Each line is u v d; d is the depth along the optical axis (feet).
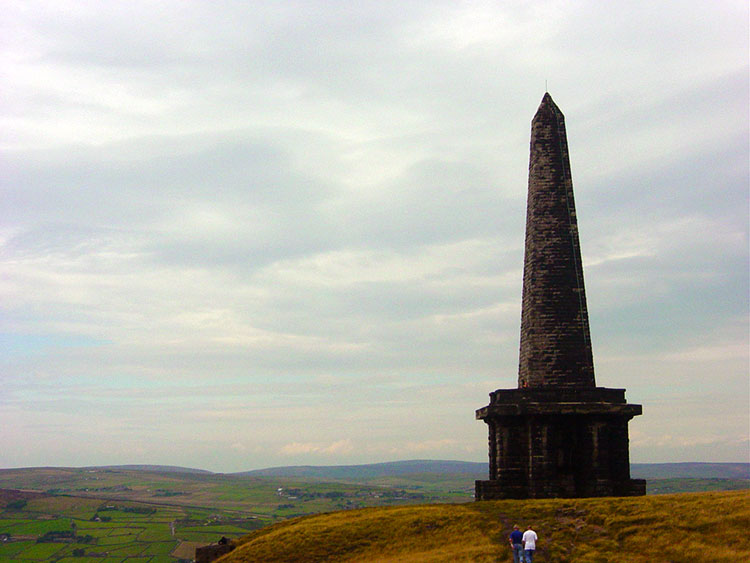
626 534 165.68
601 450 206.69
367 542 186.09
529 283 225.15
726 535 156.04
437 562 158.51
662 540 159.33
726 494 184.03
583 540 165.99
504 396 212.02
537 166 229.86
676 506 175.22
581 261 223.92
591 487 205.16
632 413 207.62
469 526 181.88
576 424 208.85
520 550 152.35
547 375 216.33
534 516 182.19
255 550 195.21
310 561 181.47
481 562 156.04
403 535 185.26
